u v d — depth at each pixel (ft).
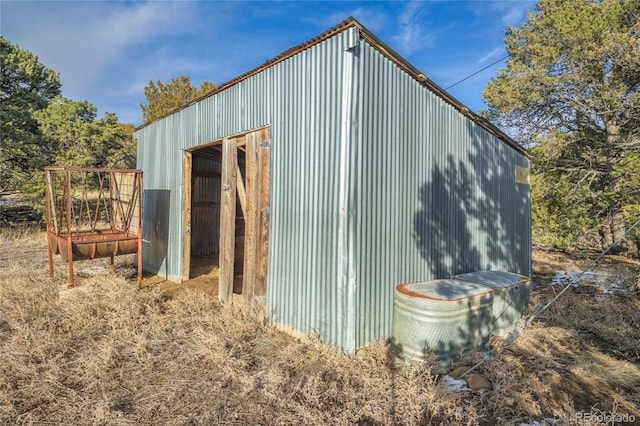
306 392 8.63
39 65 46.01
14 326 12.10
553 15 33.91
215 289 19.35
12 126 37.88
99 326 12.92
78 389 9.14
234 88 16.33
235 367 10.08
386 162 12.10
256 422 7.89
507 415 8.23
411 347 10.47
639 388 9.71
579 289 21.12
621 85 30.73
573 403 8.84
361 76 11.13
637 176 22.75
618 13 30.27
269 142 14.08
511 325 13.30
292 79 13.02
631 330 13.57
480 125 17.38
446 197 15.05
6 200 44.93
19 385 9.05
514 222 20.63
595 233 32.76
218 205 31.48
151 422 7.84
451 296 10.74
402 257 12.71
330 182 11.38
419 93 13.60
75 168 17.53
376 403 8.35
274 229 13.70
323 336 11.51
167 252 21.93
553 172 31.91
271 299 13.71
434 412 7.94
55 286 17.87
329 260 11.39
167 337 12.19
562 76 32.58
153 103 59.88
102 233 21.58
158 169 23.08
